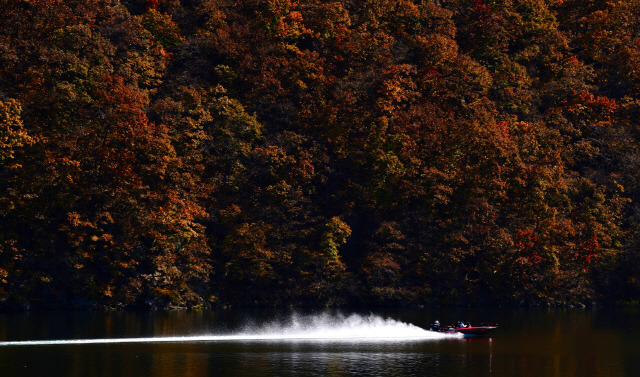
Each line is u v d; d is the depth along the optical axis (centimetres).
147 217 11306
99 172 11481
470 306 12300
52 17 12825
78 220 10838
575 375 5656
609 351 6856
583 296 12575
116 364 5916
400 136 13238
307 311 11200
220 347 6919
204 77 14175
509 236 12444
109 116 11688
